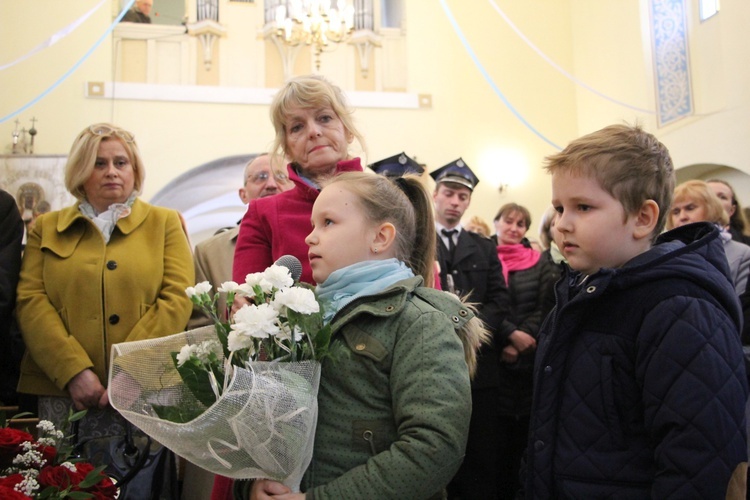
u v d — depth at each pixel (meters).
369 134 9.00
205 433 1.02
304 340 1.17
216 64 9.14
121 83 8.52
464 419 1.18
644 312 1.20
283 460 1.07
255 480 1.17
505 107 9.27
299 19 8.17
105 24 8.56
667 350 1.13
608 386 1.21
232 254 2.55
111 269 2.24
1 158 7.77
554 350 1.30
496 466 3.00
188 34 9.10
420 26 9.38
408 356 1.21
